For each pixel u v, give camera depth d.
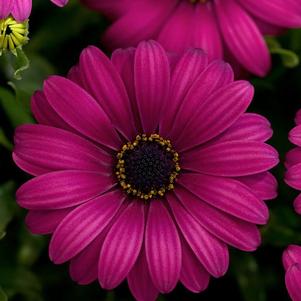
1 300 0.34
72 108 0.32
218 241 0.32
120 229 0.32
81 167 0.32
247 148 0.32
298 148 0.32
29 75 0.36
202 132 0.32
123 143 0.33
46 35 0.36
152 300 0.32
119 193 0.33
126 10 0.35
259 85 0.36
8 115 0.35
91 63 0.32
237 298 0.36
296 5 0.34
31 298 0.35
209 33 0.35
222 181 0.32
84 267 0.32
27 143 0.32
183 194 0.33
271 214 0.35
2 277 0.35
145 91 0.32
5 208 0.35
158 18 0.35
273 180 0.32
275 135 0.36
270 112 0.37
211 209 0.32
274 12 0.35
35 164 0.32
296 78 0.37
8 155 0.36
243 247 0.31
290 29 0.36
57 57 0.37
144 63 0.32
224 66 0.32
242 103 0.32
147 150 0.33
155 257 0.31
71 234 0.31
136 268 0.32
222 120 0.32
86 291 0.36
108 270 0.31
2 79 0.35
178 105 0.33
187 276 0.32
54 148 0.32
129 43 0.35
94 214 0.32
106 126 0.32
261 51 0.34
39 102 0.32
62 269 0.36
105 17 0.36
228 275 0.36
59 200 0.31
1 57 0.34
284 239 0.35
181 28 0.35
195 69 0.32
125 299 0.36
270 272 0.36
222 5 0.35
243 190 0.32
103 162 0.33
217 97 0.32
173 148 0.33
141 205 0.33
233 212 0.31
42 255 0.36
